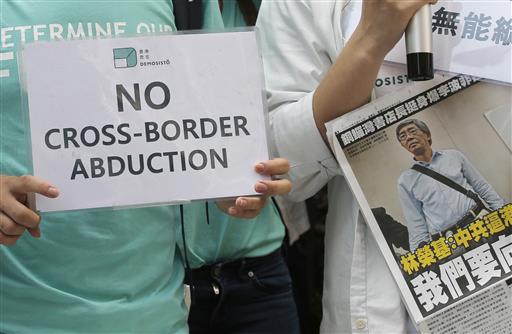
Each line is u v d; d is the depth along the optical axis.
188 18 3.12
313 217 3.72
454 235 2.82
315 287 3.83
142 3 2.88
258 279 3.31
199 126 2.61
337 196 3.22
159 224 2.85
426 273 2.80
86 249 2.69
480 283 2.80
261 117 2.64
